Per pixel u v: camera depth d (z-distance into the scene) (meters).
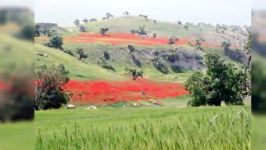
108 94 57.06
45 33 69.19
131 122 4.97
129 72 70.00
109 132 5.05
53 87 44.78
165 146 4.35
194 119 4.22
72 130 5.17
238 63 53.62
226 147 3.50
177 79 64.69
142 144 4.61
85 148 5.01
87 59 74.81
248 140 3.28
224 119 3.66
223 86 49.50
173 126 4.35
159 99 55.31
